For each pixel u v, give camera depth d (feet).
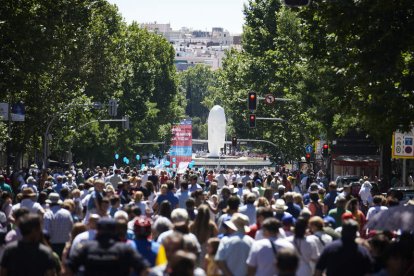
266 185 288.71
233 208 130.21
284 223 116.47
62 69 455.63
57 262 107.14
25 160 604.08
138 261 81.87
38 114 442.09
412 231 121.08
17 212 113.29
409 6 171.22
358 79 181.88
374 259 100.73
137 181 232.32
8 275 90.17
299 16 186.70
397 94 181.68
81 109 507.71
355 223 93.45
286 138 602.44
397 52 174.70
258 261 96.17
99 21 516.32
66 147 613.11
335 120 341.00
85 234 112.37
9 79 315.78
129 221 133.08
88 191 199.31
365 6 172.45
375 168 460.14
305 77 382.83
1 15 307.58
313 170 544.62
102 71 498.28
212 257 106.01
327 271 93.91
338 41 190.08
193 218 153.38
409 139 263.70
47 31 322.75
